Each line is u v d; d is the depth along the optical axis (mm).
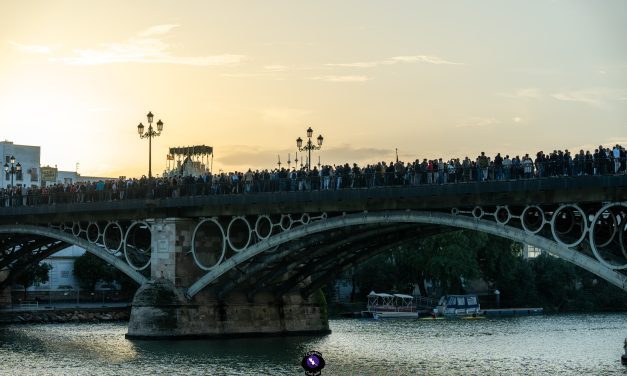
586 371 84312
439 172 86750
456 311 164125
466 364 89062
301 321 114062
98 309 150750
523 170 81812
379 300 170625
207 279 104062
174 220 106062
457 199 85562
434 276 175500
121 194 111125
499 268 182125
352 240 100500
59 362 90750
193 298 106000
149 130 111562
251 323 109250
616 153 79250
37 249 149875
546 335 122250
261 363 87500
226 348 98375
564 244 78812
